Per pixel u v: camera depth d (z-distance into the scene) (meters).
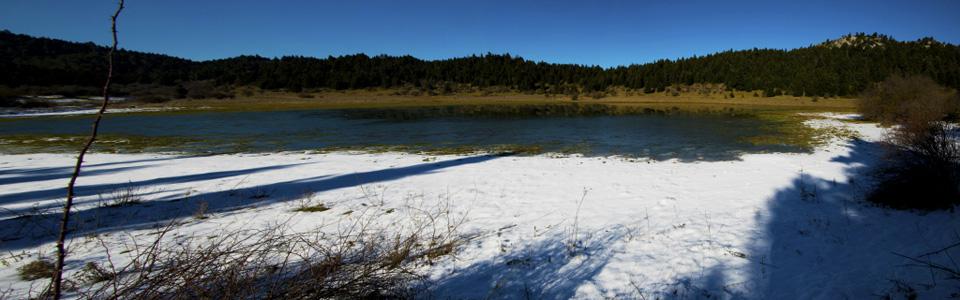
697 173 11.44
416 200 8.61
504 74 112.06
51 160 15.74
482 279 4.39
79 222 6.93
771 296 3.97
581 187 9.74
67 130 28.16
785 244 5.45
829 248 5.27
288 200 8.68
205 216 7.40
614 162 13.72
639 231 6.16
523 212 7.50
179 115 43.38
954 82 67.12
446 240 5.76
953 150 7.23
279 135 24.36
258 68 117.19
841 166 11.91
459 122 32.84
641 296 3.96
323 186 10.30
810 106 54.84
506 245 5.52
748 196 8.51
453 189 9.71
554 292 4.07
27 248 5.62
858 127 23.86
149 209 7.94
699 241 5.62
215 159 15.70
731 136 20.67
